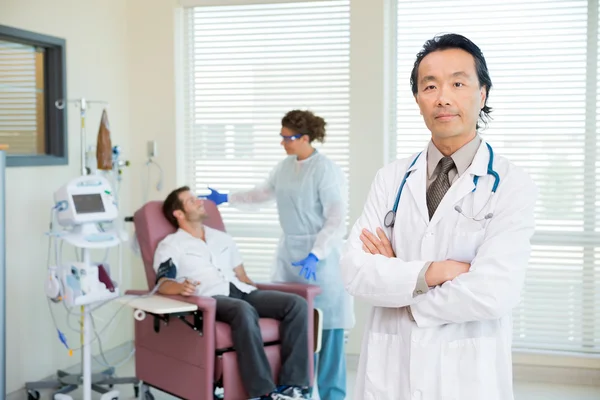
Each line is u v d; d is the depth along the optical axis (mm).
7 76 3570
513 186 1521
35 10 3625
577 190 4012
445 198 1556
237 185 4480
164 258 3414
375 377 1588
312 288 3418
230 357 3127
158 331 3348
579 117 3996
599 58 3955
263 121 4426
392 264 1538
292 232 3594
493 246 1473
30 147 3746
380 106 4145
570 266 4035
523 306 4086
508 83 4066
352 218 4242
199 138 4535
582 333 4031
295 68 4324
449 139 1569
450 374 1505
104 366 4230
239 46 4410
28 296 3617
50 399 3588
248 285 3607
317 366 3594
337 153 4281
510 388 1510
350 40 4164
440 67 1508
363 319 4254
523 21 4027
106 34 4262
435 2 4145
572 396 3816
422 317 1501
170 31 4430
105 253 3943
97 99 4188
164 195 4500
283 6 4309
